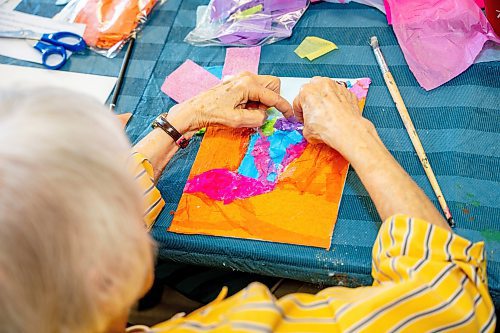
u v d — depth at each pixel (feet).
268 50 3.34
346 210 2.54
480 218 2.42
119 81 3.37
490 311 1.98
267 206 2.60
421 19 3.15
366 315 1.85
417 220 2.04
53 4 3.89
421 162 2.64
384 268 2.05
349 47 3.23
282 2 3.47
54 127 1.38
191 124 2.84
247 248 2.51
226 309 1.93
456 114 2.79
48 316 1.37
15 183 1.29
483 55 3.01
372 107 2.92
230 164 2.78
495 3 2.83
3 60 3.61
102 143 1.44
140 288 1.62
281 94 3.09
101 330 1.55
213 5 3.55
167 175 2.84
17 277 1.29
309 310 1.94
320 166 2.67
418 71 2.99
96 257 1.41
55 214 1.32
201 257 2.62
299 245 2.47
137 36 3.61
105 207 1.40
